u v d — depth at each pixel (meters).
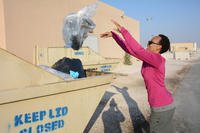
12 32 11.44
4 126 2.42
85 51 9.10
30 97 2.57
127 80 13.11
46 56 8.14
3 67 2.51
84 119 3.20
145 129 5.47
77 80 3.04
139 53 2.98
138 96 8.95
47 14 13.70
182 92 10.04
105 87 3.45
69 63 3.90
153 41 3.20
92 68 9.24
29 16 12.44
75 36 3.87
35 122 2.66
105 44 22.05
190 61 36.81
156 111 3.14
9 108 2.44
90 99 3.25
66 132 2.99
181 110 7.11
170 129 3.27
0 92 2.37
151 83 3.13
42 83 2.76
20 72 2.61
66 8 15.38
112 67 9.89
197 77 15.20
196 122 6.00
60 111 2.89
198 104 7.89
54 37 14.25
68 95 2.96
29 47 12.47
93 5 4.02
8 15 11.20
